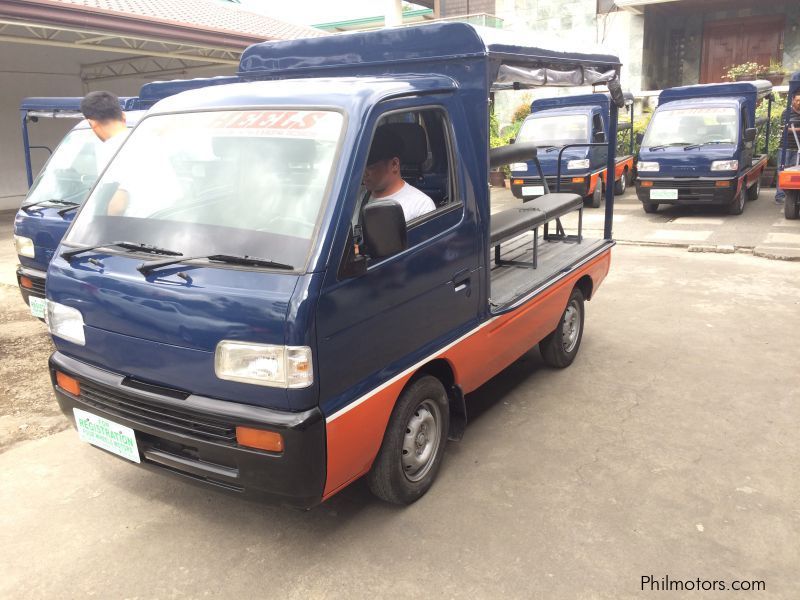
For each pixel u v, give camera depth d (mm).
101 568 3029
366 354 2955
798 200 10984
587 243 6031
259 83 3559
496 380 5160
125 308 2883
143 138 3438
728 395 4777
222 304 2652
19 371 5406
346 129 2943
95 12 11555
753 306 6898
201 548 3170
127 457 3098
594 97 14531
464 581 2912
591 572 2951
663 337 6043
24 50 16500
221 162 3129
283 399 2629
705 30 21516
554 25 21172
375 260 2977
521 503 3496
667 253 9531
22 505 3510
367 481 3350
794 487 3588
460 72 3762
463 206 3672
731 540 3154
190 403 2773
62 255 3211
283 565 3043
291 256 2709
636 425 4352
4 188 16609
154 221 3105
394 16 18594
